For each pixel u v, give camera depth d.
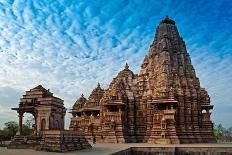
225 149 50.31
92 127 82.25
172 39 83.50
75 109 92.56
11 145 46.00
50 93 53.41
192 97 76.25
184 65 80.38
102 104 78.94
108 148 48.25
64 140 41.62
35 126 50.16
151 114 73.62
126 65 85.12
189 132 72.25
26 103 50.97
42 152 38.62
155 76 78.06
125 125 75.56
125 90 79.31
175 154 51.50
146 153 51.91
